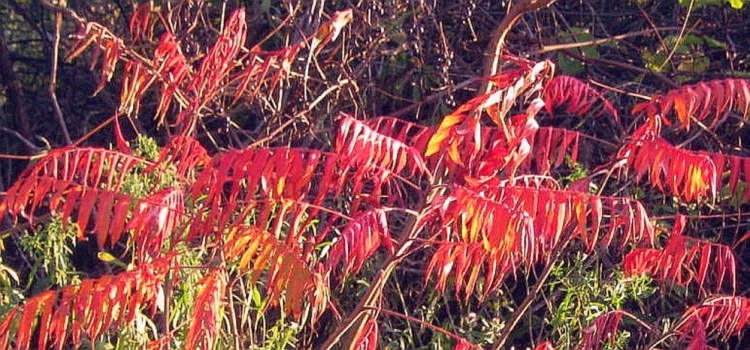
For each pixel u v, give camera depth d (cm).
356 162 219
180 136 251
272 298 223
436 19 443
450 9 444
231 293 304
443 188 241
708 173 233
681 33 450
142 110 467
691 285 401
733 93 243
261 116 406
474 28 463
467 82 381
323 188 220
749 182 234
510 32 458
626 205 233
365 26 421
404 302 389
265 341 328
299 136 400
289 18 380
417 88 439
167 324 266
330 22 271
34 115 555
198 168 305
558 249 299
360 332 254
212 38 400
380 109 445
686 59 485
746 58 509
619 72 499
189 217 230
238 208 277
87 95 528
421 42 439
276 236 224
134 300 228
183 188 270
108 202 218
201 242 313
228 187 277
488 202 211
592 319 337
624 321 378
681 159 235
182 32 385
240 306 339
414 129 443
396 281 380
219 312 260
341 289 359
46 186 221
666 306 402
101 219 216
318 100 391
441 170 248
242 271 241
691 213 404
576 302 354
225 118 383
